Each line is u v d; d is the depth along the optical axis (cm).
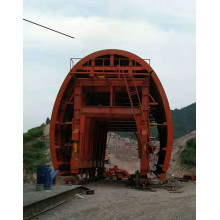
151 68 2381
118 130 3638
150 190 2141
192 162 4931
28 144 7788
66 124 2628
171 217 1107
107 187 2341
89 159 2644
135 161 6788
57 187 1753
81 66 2445
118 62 2620
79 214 1152
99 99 2797
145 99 2392
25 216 1048
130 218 1090
